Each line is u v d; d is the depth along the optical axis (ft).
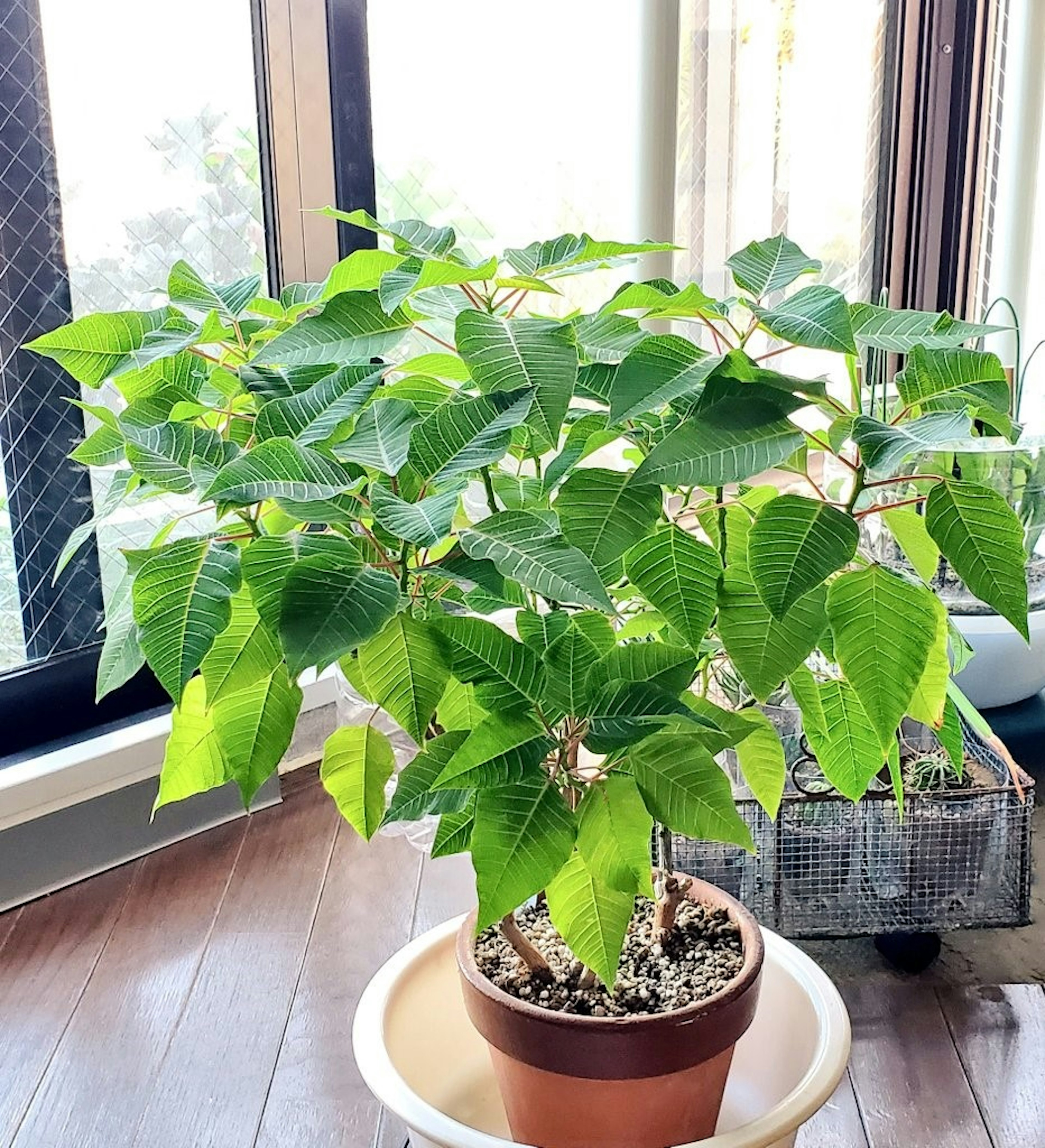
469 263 2.40
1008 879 3.99
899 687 2.10
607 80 5.54
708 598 2.16
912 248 7.30
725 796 2.24
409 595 2.11
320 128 4.92
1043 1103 3.41
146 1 4.40
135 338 2.39
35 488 4.53
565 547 1.92
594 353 2.33
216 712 2.26
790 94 6.17
